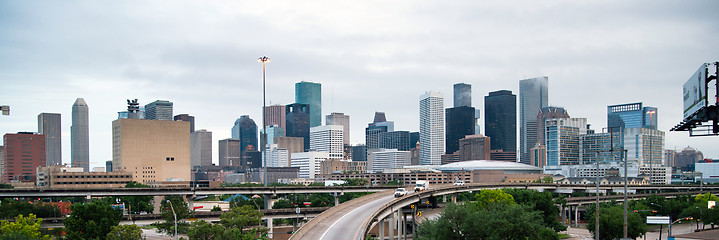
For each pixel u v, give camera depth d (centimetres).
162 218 16375
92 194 19125
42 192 18550
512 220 11706
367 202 16412
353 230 11212
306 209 18288
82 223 13825
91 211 14138
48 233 15400
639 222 15012
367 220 12131
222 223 16138
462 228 11906
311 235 10731
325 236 10581
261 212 17300
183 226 15638
